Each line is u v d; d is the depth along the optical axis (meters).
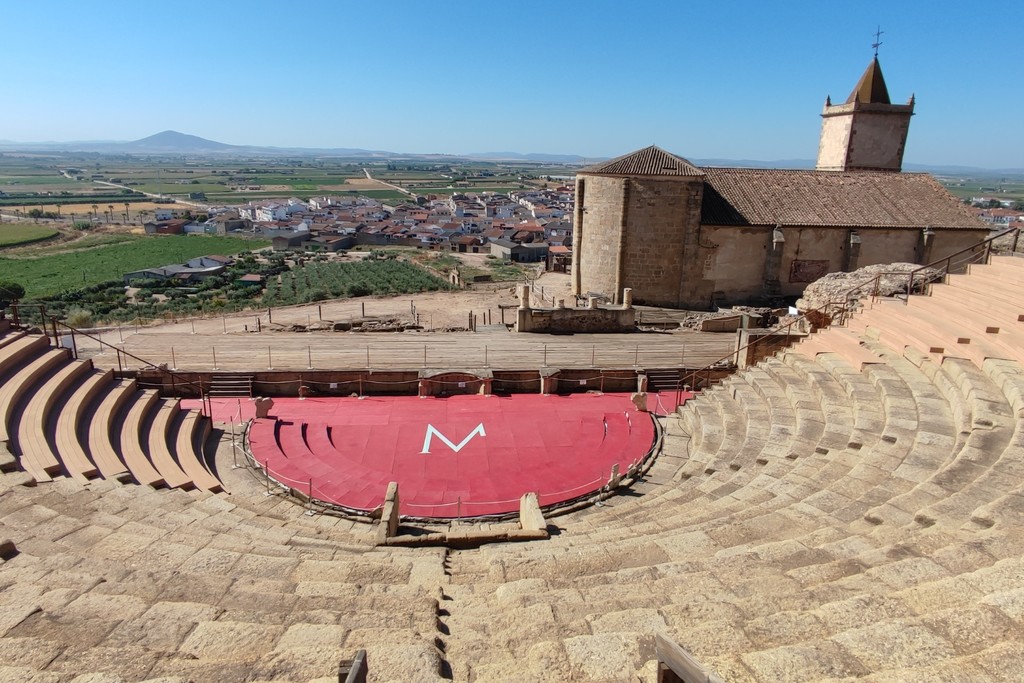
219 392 28.34
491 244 158.50
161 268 116.38
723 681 4.84
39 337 23.39
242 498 18.92
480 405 27.98
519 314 37.19
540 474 21.83
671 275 43.41
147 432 21.70
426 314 48.59
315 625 7.38
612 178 42.03
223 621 7.43
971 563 7.89
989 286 22.22
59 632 7.06
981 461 12.10
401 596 8.82
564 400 28.62
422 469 22.08
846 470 14.44
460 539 14.31
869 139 51.19
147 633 7.08
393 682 6.00
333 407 27.55
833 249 44.19
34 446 17.09
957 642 5.74
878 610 6.64
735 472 17.70
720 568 9.05
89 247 155.75
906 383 18.02
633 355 32.78
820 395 19.92
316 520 17.80
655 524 13.02
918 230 43.81
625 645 6.48
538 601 8.48
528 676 6.07
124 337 35.19
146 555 10.62
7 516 12.11
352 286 91.62
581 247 45.12
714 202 44.09
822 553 9.32
